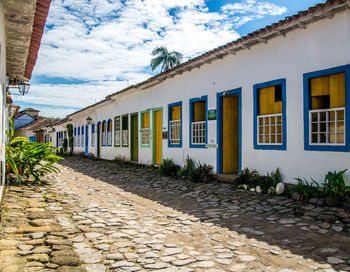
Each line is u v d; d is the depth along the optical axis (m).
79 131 27.12
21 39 6.96
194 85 11.09
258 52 8.38
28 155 9.05
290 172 7.43
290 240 4.51
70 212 6.05
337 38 6.41
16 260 3.64
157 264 3.70
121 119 17.91
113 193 8.48
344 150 6.25
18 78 11.02
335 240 4.43
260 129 8.41
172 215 6.12
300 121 7.20
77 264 3.63
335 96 6.58
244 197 7.36
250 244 4.39
